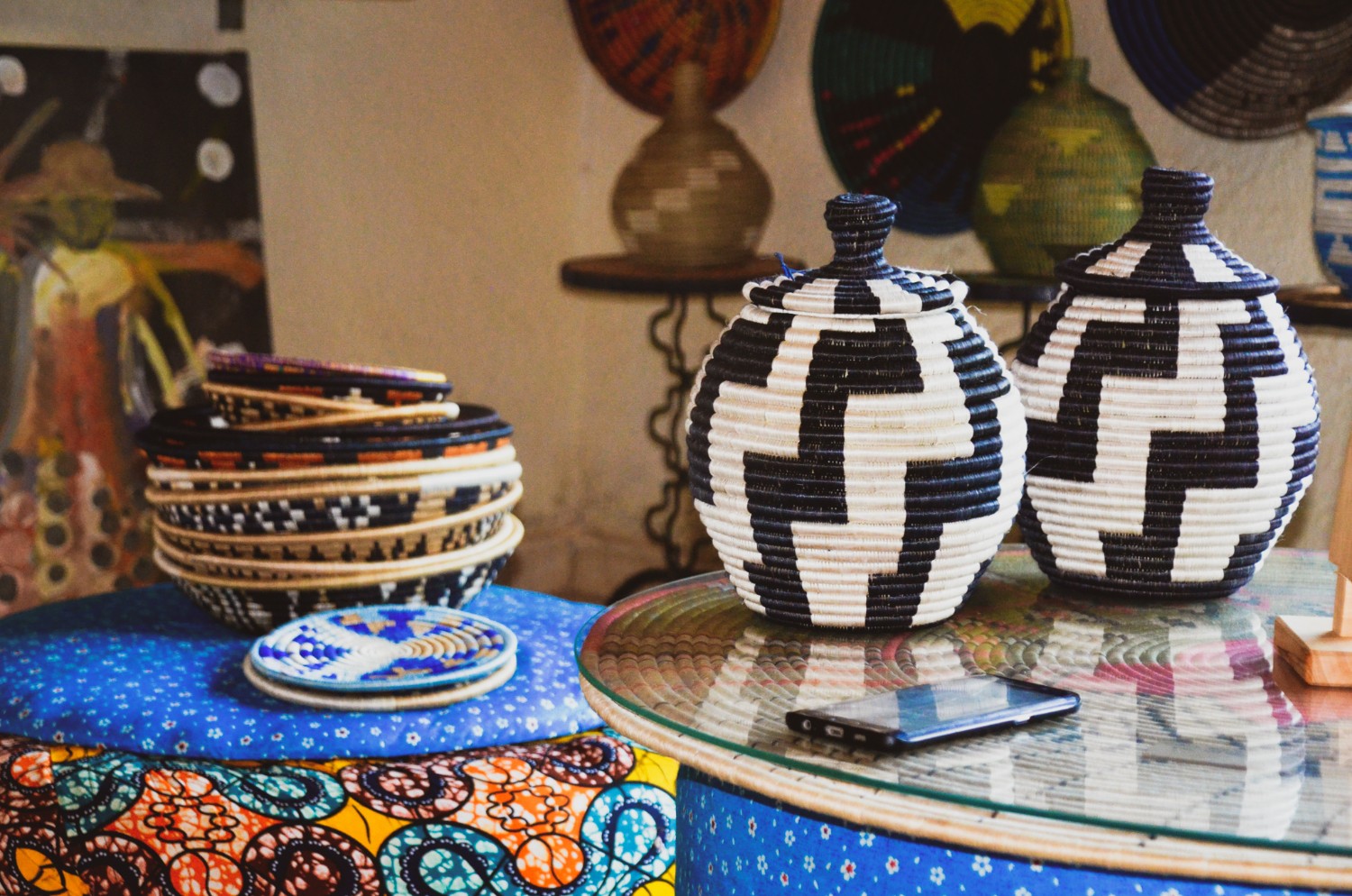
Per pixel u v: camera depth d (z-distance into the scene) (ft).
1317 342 7.19
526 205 9.90
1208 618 3.13
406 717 3.44
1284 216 7.16
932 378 2.84
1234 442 3.05
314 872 3.26
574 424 10.59
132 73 7.13
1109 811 2.06
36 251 6.81
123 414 7.20
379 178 8.79
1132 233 3.21
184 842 3.30
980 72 7.87
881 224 2.92
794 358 2.86
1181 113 7.30
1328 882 2.00
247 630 4.06
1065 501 3.19
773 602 3.03
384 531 3.96
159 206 7.30
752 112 9.45
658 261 7.69
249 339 7.79
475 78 9.37
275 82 8.00
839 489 2.84
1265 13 6.89
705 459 2.99
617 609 3.22
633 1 8.95
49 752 3.42
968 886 2.85
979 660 2.82
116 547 7.24
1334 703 2.56
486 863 3.29
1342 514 2.71
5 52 6.61
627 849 3.47
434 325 9.32
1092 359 3.10
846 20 8.36
